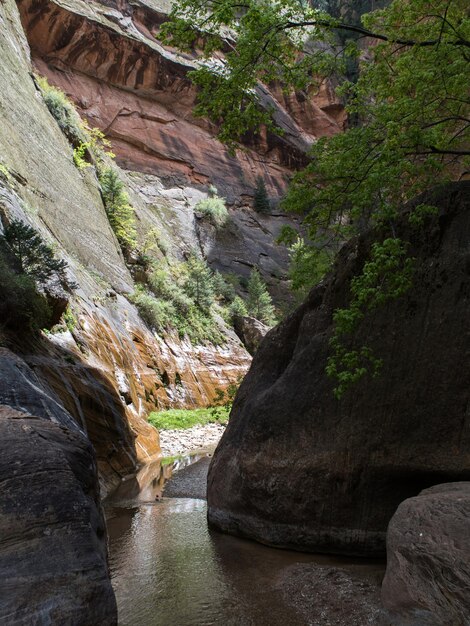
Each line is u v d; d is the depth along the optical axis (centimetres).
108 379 1109
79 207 2127
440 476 446
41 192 1778
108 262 2173
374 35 582
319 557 494
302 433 535
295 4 549
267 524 544
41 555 247
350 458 491
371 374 501
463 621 283
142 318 2162
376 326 518
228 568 468
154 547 536
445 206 515
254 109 604
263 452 560
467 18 502
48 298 1095
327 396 530
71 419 482
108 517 670
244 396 680
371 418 489
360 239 581
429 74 476
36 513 265
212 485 638
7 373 466
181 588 420
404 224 532
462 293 474
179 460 1166
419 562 322
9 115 1814
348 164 536
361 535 483
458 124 683
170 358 2111
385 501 478
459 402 446
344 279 584
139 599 398
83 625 234
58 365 870
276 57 580
